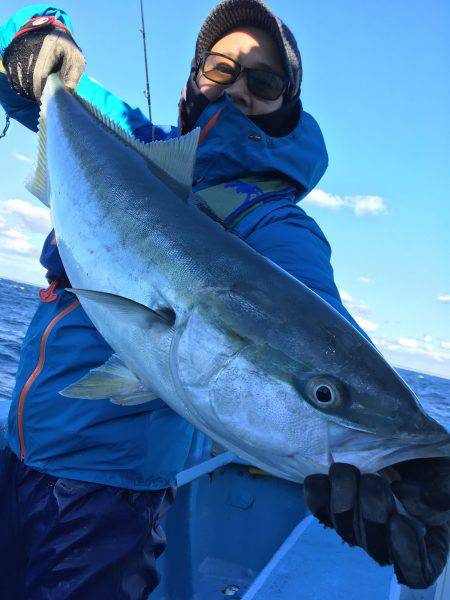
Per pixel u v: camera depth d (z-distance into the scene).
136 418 0.58
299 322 0.46
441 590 0.72
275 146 0.65
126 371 0.54
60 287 0.65
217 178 0.66
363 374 0.43
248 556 1.14
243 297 0.48
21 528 0.61
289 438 0.44
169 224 0.54
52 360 0.60
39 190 0.75
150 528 0.60
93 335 0.60
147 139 0.83
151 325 0.50
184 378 0.48
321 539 0.80
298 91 0.72
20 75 0.77
